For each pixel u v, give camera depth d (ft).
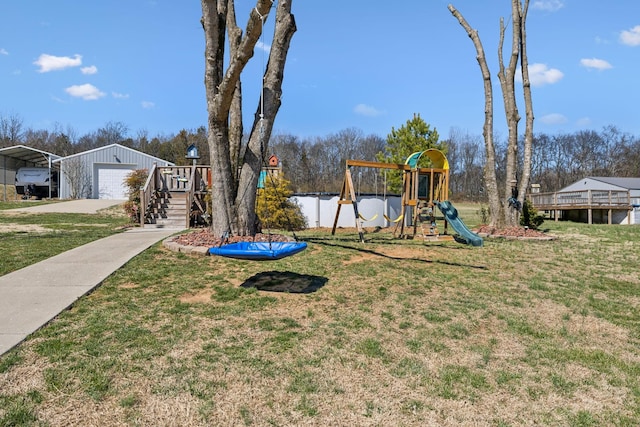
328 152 174.29
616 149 169.68
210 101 24.82
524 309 16.42
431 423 8.71
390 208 51.03
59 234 31.76
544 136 177.58
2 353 10.79
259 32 20.76
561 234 47.01
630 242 38.58
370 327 13.83
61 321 13.37
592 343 13.25
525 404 9.55
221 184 25.55
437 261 24.80
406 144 72.69
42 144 166.71
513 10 41.11
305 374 10.55
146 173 54.70
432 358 11.76
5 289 16.39
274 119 26.22
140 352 11.37
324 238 33.68
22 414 8.42
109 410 8.76
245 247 18.03
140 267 20.24
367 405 9.29
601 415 9.16
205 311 14.84
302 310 15.29
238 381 10.12
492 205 42.14
